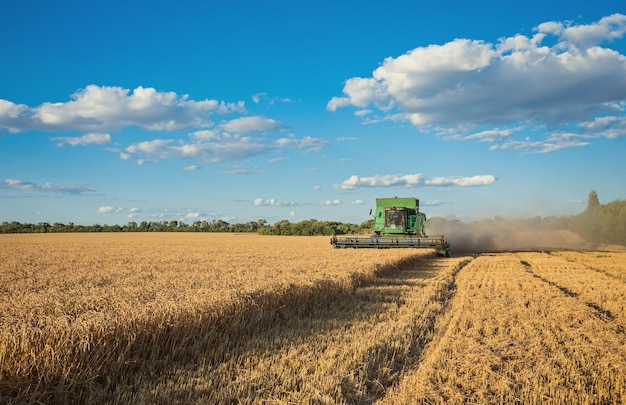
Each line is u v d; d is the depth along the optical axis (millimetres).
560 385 6848
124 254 29297
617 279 20094
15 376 5605
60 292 10727
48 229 110750
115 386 6383
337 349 8148
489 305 12867
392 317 11352
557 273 21984
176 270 17328
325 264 19359
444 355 8117
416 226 34250
